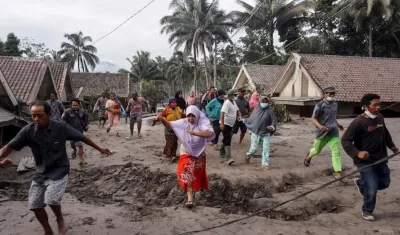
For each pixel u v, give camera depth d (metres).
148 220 5.36
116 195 6.86
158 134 14.47
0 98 13.52
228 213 5.89
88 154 10.00
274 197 6.49
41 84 18.69
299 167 8.05
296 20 41.78
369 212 5.41
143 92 49.12
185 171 5.81
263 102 7.99
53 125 4.32
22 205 6.00
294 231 5.00
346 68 25.20
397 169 8.27
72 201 6.34
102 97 18.31
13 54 47.72
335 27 40.12
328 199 6.29
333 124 7.35
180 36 41.09
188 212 5.71
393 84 24.25
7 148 4.21
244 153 9.78
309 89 24.88
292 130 15.80
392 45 39.06
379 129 5.26
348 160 9.27
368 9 32.47
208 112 10.28
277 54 43.00
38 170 4.39
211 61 49.69
